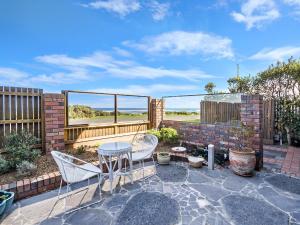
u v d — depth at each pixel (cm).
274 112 650
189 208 268
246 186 336
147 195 306
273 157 498
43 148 427
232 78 1007
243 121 429
